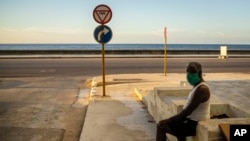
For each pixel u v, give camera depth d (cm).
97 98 970
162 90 677
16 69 1947
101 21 961
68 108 871
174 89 679
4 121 730
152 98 733
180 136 427
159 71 1884
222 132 376
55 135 630
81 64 2316
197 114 417
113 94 1041
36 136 623
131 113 774
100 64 2328
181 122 424
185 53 3600
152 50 3547
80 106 899
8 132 646
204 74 1616
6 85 1297
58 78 1545
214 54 3656
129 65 2256
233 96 759
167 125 426
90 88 1240
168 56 3272
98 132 621
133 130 634
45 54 3438
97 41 978
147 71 1884
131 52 3534
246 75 1587
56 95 1073
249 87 909
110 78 1477
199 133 408
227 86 929
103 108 827
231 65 2306
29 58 2956
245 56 3359
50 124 710
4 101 959
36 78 1538
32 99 996
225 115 556
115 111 795
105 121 700
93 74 1723
